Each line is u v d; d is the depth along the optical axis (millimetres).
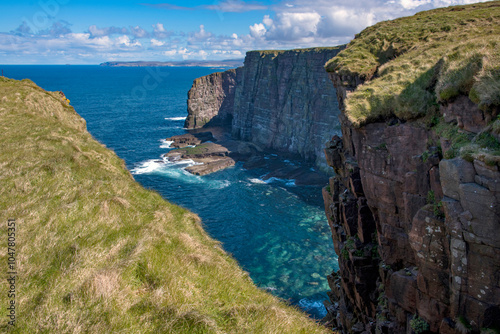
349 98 21938
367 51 30109
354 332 23609
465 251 13273
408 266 18719
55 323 7465
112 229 12773
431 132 17406
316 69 114562
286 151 129250
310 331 10250
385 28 32594
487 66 14469
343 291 27328
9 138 22578
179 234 14562
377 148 19625
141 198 18344
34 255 10031
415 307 16719
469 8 35906
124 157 124188
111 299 8445
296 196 88812
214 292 10781
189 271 11312
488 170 12266
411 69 21484
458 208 13250
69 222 12602
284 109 130375
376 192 19938
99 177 18703
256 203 84312
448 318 14445
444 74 16719
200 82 179625
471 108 14797
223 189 94125
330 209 27359
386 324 18828
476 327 13289
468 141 14164
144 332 7840
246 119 153625
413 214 17234
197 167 110125
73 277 9188
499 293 12625
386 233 19609
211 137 157625
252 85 150250
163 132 170625
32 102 35188
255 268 56469
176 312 8641
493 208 12234
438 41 25984
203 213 78312
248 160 120812
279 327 9484
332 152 26953
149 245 11836
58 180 16531
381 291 21141
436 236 14906
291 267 56656
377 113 19875
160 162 118500
